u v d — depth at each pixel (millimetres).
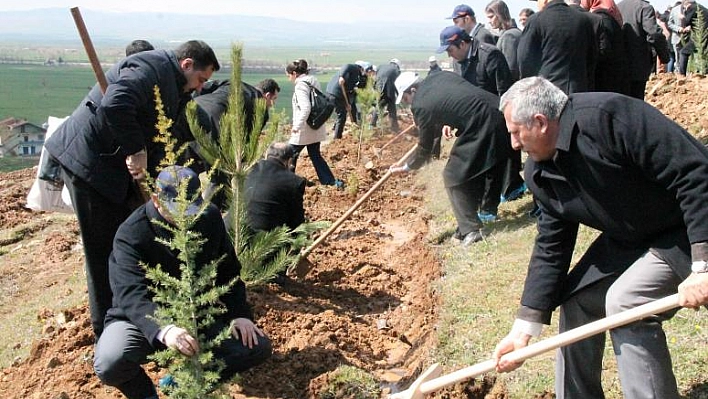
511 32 9711
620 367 3727
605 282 3916
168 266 4840
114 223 5703
